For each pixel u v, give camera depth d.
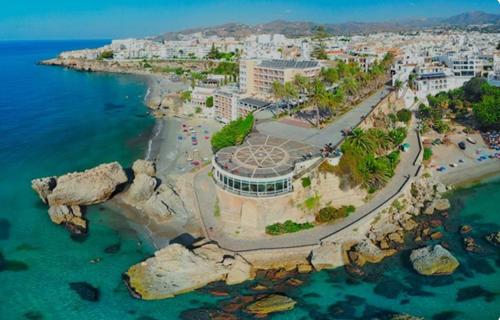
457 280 90.62
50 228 114.62
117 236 110.62
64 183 124.69
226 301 85.62
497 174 145.75
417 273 92.88
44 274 95.44
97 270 96.69
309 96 184.62
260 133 143.25
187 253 93.44
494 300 84.62
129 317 82.12
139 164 147.12
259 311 82.25
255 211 107.00
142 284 90.00
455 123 190.00
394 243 104.00
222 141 141.12
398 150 151.00
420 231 109.50
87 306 85.31
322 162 113.94
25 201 130.12
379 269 94.62
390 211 115.88
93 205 127.44
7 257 101.81
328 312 82.19
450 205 124.06
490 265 95.19
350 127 149.38
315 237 103.19
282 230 105.50
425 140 169.50
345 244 103.50
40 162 164.75
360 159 119.69
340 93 172.75
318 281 91.25
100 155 172.62
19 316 83.19
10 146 183.62
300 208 109.69
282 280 91.88
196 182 136.25
